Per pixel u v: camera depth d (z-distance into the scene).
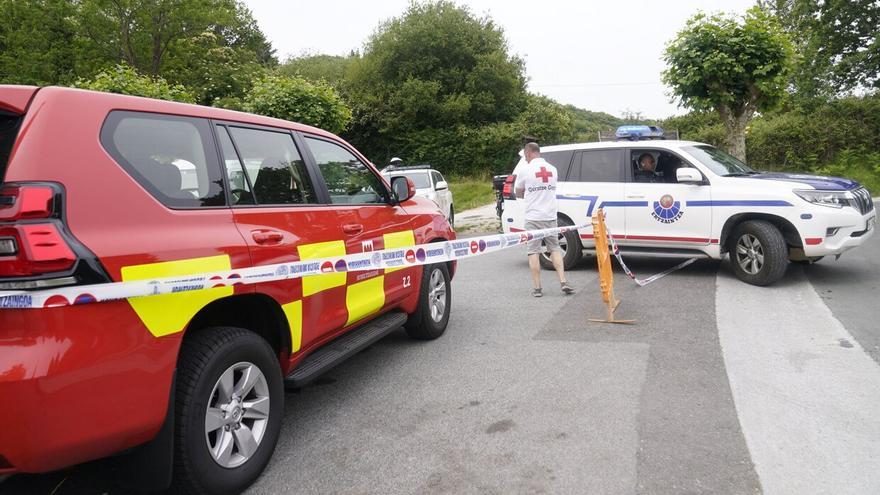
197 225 2.85
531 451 3.27
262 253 3.15
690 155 7.90
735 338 5.13
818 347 4.81
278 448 3.44
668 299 6.66
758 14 12.82
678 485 2.87
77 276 2.21
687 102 13.73
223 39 37.91
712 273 8.05
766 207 7.07
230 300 3.00
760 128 24.56
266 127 3.70
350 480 3.05
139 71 30.95
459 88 35.66
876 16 25.97
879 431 3.35
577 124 43.81
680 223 7.73
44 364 2.10
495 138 33.12
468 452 3.29
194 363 2.69
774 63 12.57
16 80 30.34
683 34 13.24
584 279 8.12
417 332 5.43
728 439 3.31
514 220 9.44
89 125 2.51
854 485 2.82
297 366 3.61
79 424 2.21
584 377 4.35
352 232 4.07
